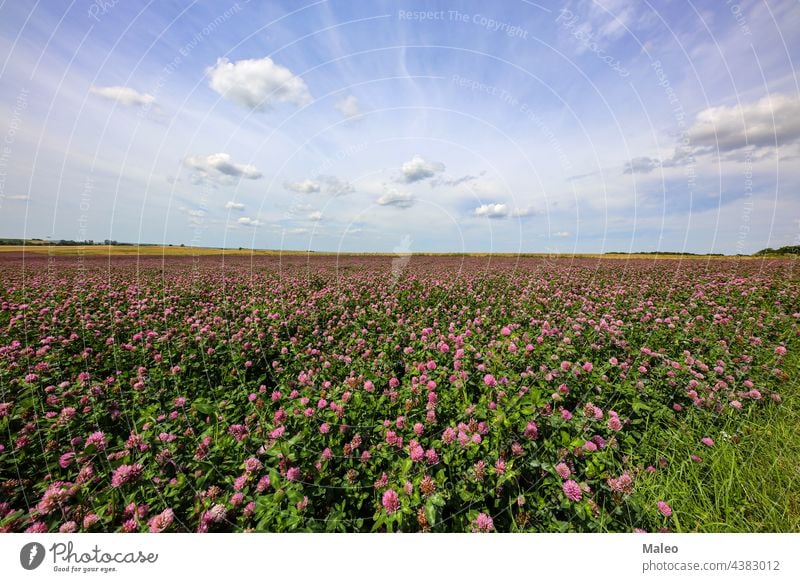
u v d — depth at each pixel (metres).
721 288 10.71
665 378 4.91
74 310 8.76
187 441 3.91
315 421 4.05
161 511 3.18
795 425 4.16
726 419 4.31
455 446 3.39
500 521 3.10
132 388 5.05
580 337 6.41
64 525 2.96
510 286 12.73
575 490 2.95
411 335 6.87
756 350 5.79
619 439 3.86
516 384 4.56
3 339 6.59
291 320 8.41
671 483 3.52
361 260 30.20
